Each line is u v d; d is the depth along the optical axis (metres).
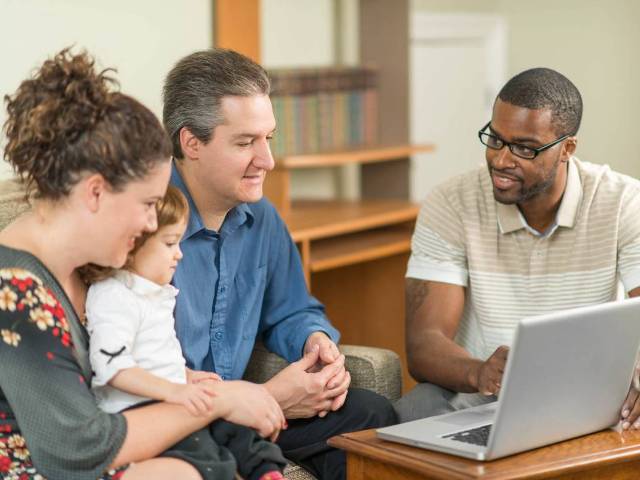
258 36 3.46
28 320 1.58
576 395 1.72
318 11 4.10
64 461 1.59
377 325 3.70
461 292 2.33
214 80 1.96
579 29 5.16
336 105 3.84
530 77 2.16
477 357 2.36
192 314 2.05
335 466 2.06
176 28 3.20
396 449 1.73
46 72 1.61
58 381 1.58
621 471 1.74
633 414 1.84
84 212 1.60
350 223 3.32
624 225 2.23
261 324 2.28
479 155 5.11
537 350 1.61
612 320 1.70
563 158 2.19
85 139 1.56
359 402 2.08
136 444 1.64
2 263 1.60
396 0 3.96
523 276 2.28
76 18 2.88
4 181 2.18
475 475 1.58
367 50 4.05
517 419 1.64
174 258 1.81
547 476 1.62
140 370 1.70
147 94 3.12
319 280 3.79
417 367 2.22
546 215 2.25
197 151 1.99
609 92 5.12
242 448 1.78
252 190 2.02
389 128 4.03
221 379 2.01
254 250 2.18
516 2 5.22
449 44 4.86
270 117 2.01
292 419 2.11
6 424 1.63
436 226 2.34
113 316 1.72
